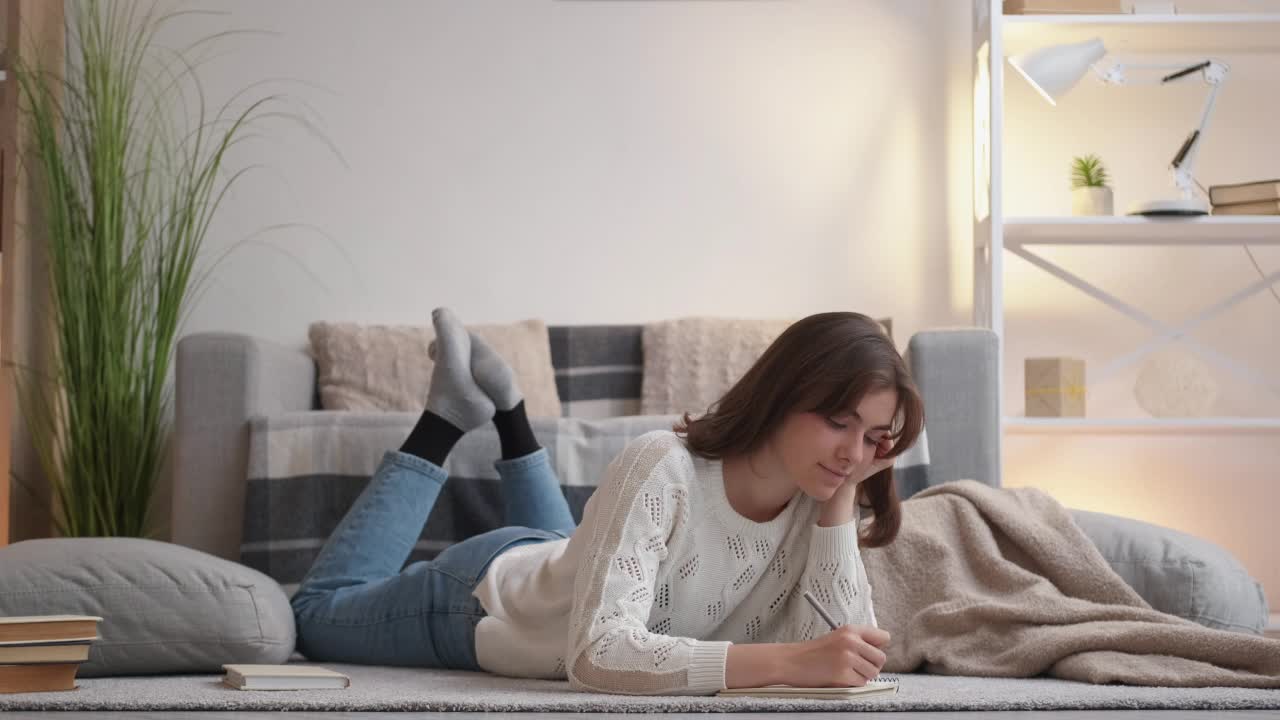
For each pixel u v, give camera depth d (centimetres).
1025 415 341
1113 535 222
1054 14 338
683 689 151
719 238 363
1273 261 369
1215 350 370
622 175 363
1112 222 330
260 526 264
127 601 197
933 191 363
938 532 220
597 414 333
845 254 363
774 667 150
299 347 359
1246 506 367
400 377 320
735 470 166
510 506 246
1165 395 349
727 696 151
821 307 362
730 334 329
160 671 200
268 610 206
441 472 231
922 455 265
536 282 362
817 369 154
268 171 361
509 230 362
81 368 315
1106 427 337
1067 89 332
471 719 137
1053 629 193
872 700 147
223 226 360
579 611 158
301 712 146
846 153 364
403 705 145
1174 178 339
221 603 201
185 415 270
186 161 359
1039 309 370
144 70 360
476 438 269
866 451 160
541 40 365
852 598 170
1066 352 369
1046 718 141
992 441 268
